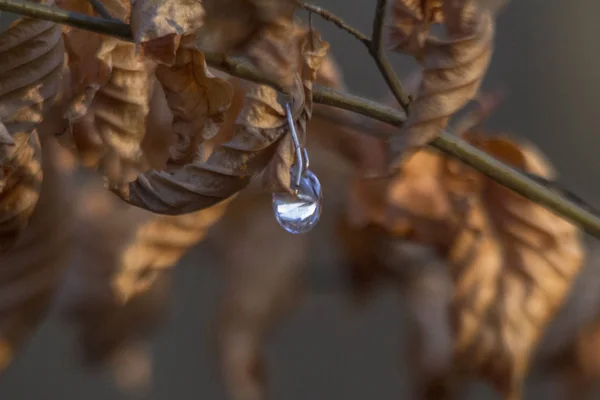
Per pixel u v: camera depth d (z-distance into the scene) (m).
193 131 0.67
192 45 0.65
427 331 0.79
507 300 0.75
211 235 0.82
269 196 0.82
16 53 0.67
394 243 0.79
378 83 0.91
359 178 0.76
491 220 0.75
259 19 0.66
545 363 0.80
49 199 0.75
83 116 0.68
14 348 0.75
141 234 0.74
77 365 0.86
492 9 0.68
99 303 0.80
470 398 0.95
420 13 0.68
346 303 0.86
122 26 0.65
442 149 0.70
